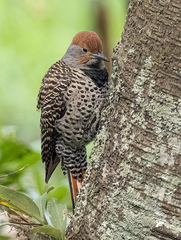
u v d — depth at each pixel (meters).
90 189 6.15
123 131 5.86
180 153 5.46
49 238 6.43
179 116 5.47
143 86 5.70
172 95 5.50
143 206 5.59
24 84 13.27
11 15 13.52
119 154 5.85
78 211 6.27
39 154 8.68
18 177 8.35
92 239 5.92
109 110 6.32
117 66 6.22
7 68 13.34
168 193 5.51
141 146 5.64
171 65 5.50
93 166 6.23
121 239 5.66
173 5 5.46
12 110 13.10
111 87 6.51
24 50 13.40
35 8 13.43
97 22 12.54
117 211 5.72
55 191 8.43
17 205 6.36
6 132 8.85
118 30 12.51
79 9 12.96
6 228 7.55
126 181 5.72
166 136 5.52
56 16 13.27
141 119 5.67
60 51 13.24
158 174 5.54
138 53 5.79
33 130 12.27
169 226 5.48
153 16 5.62
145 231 5.56
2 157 8.39
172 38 5.47
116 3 12.43
